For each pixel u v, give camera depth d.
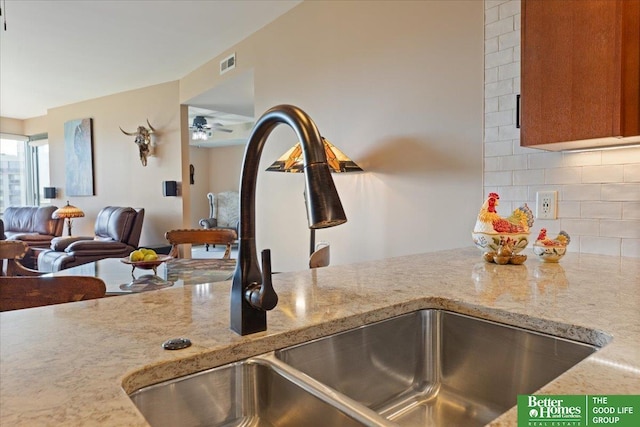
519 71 1.84
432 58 2.26
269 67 3.67
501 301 0.96
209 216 9.85
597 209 1.63
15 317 0.86
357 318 0.88
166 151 5.68
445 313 1.01
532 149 1.81
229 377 0.70
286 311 0.89
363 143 2.71
